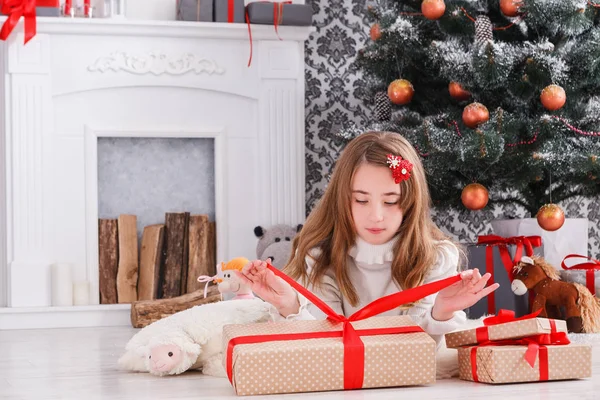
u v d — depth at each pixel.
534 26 3.23
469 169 3.17
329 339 1.72
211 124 3.83
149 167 3.84
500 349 1.75
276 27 3.80
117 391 1.82
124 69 3.72
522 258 3.01
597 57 3.01
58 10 3.61
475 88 3.27
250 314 2.16
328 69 4.16
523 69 3.06
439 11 3.25
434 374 1.72
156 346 2.04
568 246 3.29
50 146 3.65
